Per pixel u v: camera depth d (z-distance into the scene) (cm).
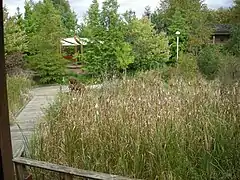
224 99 285
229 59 941
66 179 208
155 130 246
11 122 510
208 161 229
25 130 459
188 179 222
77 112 289
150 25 1532
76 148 259
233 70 529
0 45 151
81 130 264
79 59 1692
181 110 270
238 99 275
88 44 1448
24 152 278
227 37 1994
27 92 912
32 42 1451
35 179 255
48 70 1440
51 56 1440
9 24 1329
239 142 233
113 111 278
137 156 237
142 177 232
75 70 1614
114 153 247
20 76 1091
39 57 1438
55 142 270
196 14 1827
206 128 244
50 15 1560
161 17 2103
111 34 1425
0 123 154
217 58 1044
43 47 1446
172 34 1741
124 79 456
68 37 2294
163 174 222
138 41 1453
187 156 236
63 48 1869
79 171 202
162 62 1457
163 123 252
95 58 1411
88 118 274
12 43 1297
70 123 273
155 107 278
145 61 1436
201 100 289
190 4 1869
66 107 314
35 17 1612
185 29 1725
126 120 262
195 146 240
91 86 470
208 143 236
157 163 231
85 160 247
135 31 1490
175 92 335
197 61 1060
